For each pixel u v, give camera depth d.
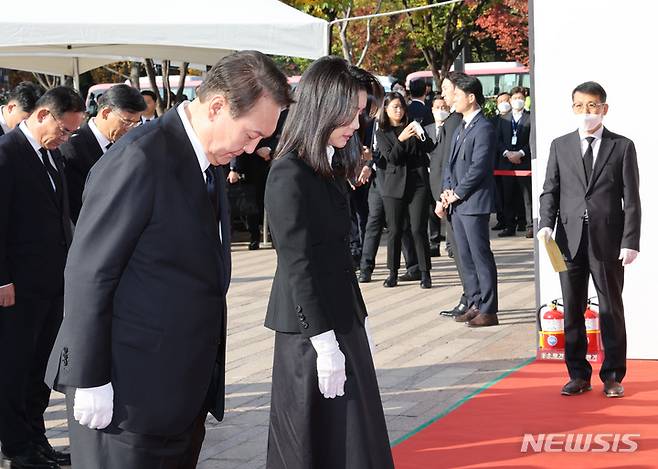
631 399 5.75
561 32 6.59
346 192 3.65
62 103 4.60
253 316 8.62
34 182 4.69
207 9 6.61
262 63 2.84
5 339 4.72
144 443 2.92
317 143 3.46
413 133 9.38
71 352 2.78
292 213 3.44
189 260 2.89
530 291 9.52
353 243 11.25
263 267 11.48
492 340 7.44
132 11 6.39
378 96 3.69
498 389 6.07
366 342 3.65
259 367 6.79
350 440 3.50
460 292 9.48
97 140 5.30
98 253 2.77
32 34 6.09
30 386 4.87
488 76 22.12
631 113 6.49
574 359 5.91
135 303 2.88
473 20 20.89
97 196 2.81
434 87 21.45
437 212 8.12
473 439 5.09
